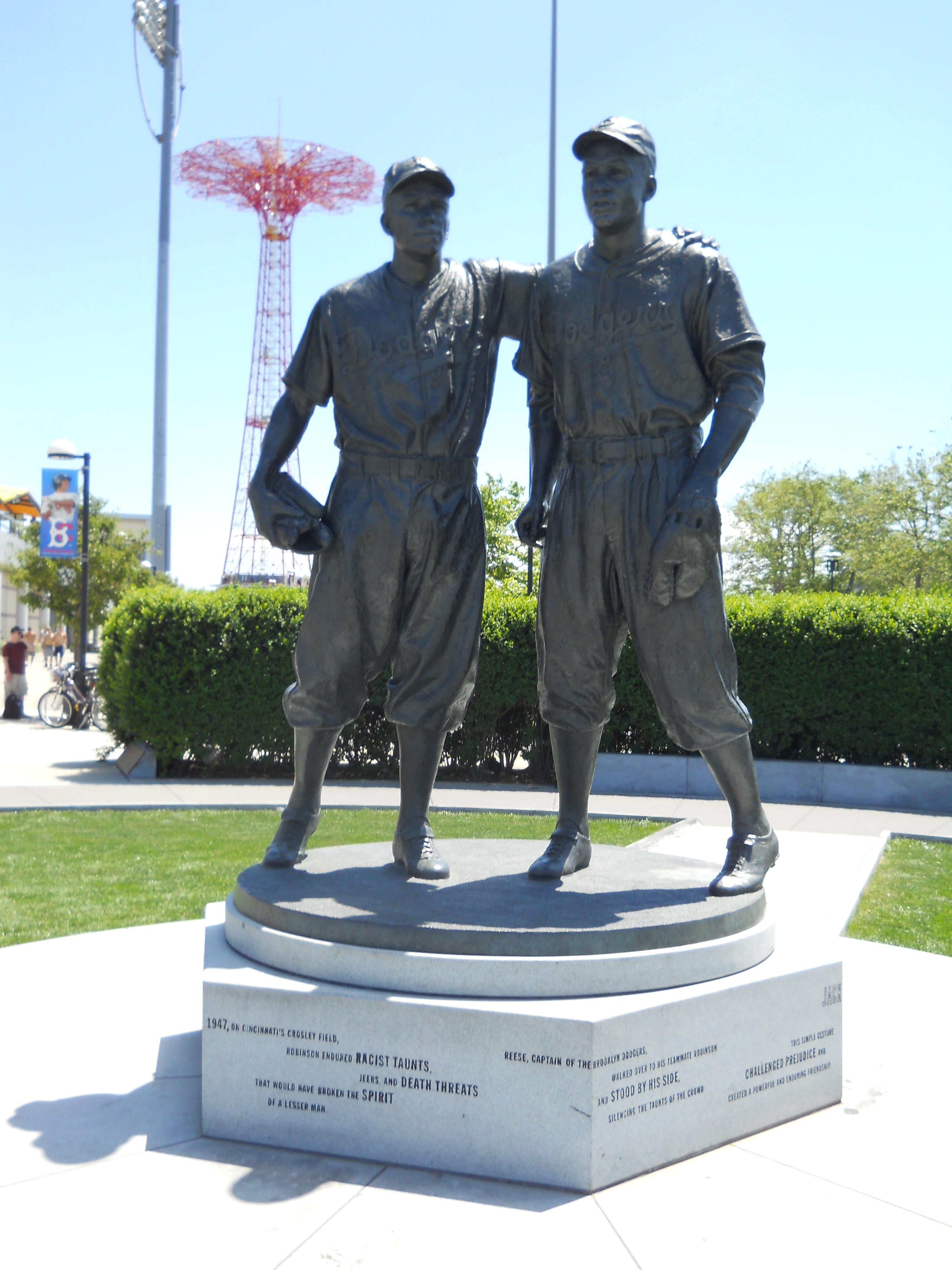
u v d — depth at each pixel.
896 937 5.94
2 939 5.55
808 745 12.02
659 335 3.64
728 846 3.75
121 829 9.05
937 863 8.23
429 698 3.90
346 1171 2.96
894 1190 2.89
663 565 3.46
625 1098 2.92
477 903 3.40
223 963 3.37
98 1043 3.87
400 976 3.07
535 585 21.47
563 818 3.99
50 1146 3.09
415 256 3.79
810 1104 3.41
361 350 3.79
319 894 3.51
